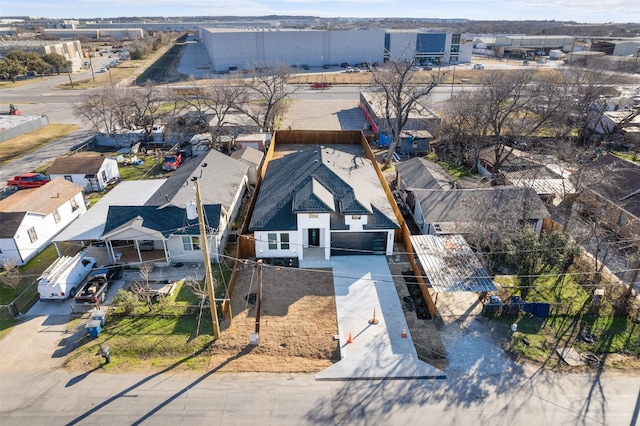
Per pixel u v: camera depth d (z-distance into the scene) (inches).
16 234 1099.9
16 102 3056.1
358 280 1047.6
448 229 1164.5
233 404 720.3
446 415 698.8
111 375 778.2
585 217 1357.0
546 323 909.2
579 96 2117.4
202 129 2148.1
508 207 1194.6
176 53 5866.1
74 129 2427.4
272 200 1206.9
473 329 890.1
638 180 1259.8
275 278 1052.5
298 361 809.5
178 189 1225.4
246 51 4360.2
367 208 1103.0
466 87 3393.2
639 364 803.4
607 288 1005.2
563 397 733.3
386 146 2082.9
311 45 4537.4
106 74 4234.7
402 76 1759.4
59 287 964.6
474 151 1811.0
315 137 1996.8
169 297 986.7
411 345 846.5
